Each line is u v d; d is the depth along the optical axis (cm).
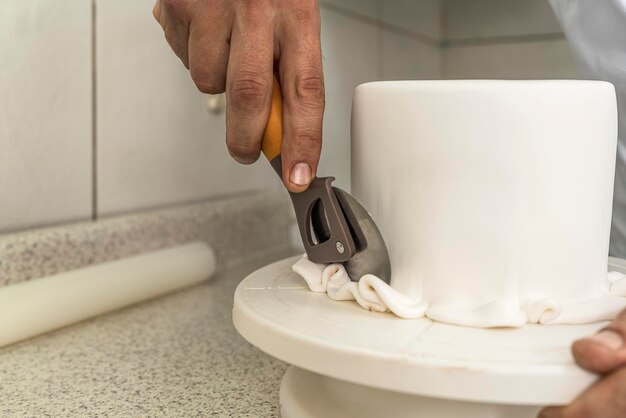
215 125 83
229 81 35
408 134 35
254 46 35
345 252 37
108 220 66
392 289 34
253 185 91
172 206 77
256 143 36
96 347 52
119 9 68
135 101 71
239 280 75
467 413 30
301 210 38
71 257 61
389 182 36
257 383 44
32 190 60
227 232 80
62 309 54
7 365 48
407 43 123
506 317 32
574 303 34
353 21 104
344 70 103
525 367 27
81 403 41
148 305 65
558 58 121
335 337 31
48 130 62
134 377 46
